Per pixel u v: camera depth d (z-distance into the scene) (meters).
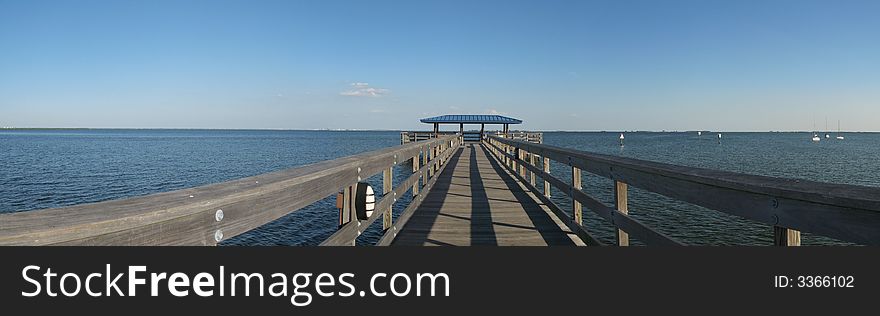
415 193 6.41
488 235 4.71
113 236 1.16
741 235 11.99
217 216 1.55
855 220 1.35
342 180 2.79
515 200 7.00
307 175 2.18
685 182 2.29
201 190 1.65
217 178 26.09
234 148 60.69
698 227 12.84
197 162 36.59
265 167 32.50
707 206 2.10
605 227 12.79
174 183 24.05
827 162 35.62
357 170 3.11
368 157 3.37
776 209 1.66
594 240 3.57
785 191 1.58
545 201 5.95
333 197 17.58
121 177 26.44
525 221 5.44
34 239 0.99
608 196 18.27
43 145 67.19
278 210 1.96
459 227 5.11
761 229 12.56
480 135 33.47
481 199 7.10
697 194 2.18
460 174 10.77
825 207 1.45
